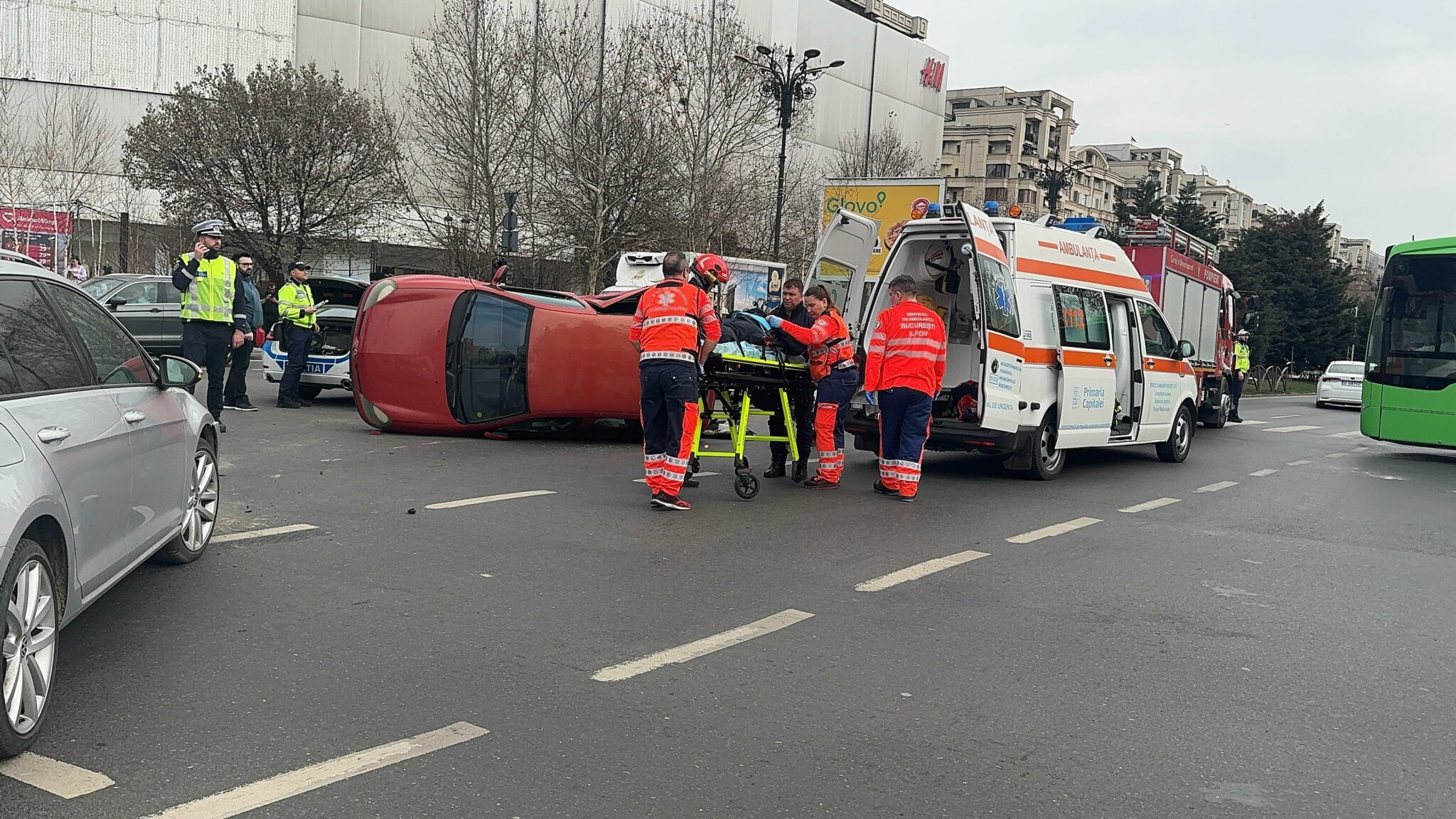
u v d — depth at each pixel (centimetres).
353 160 3225
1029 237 1112
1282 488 1179
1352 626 598
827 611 578
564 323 1219
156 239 3744
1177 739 422
